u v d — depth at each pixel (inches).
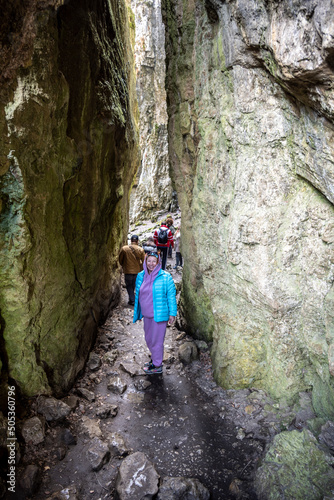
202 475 103.9
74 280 147.2
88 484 100.0
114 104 181.8
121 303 256.5
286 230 111.6
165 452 113.3
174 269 350.3
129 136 249.4
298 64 72.2
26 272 109.3
